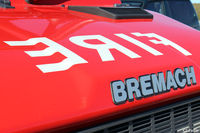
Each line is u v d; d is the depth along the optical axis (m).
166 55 1.30
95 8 1.64
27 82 0.91
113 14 1.57
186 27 1.83
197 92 1.33
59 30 1.28
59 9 1.79
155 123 1.22
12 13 1.45
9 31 1.18
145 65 1.18
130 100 1.07
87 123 1.00
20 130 0.83
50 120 0.88
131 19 1.65
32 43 1.11
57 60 1.04
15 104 0.85
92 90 0.99
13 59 0.98
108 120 1.06
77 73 1.01
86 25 1.42
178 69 1.25
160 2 6.33
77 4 2.15
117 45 1.26
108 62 1.12
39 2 1.98
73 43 1.18
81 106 0.95
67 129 0.97
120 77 1.07
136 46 1.30
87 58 1.10
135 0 6.26
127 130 1.13
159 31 1.56
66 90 0.95
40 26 1.30
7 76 0.91
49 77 0.96
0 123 0.81
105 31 1.38
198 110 1.40
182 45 1.45
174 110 1.28
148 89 1.13
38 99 0.89
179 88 1.23
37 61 1.01
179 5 6.59
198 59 1.39
